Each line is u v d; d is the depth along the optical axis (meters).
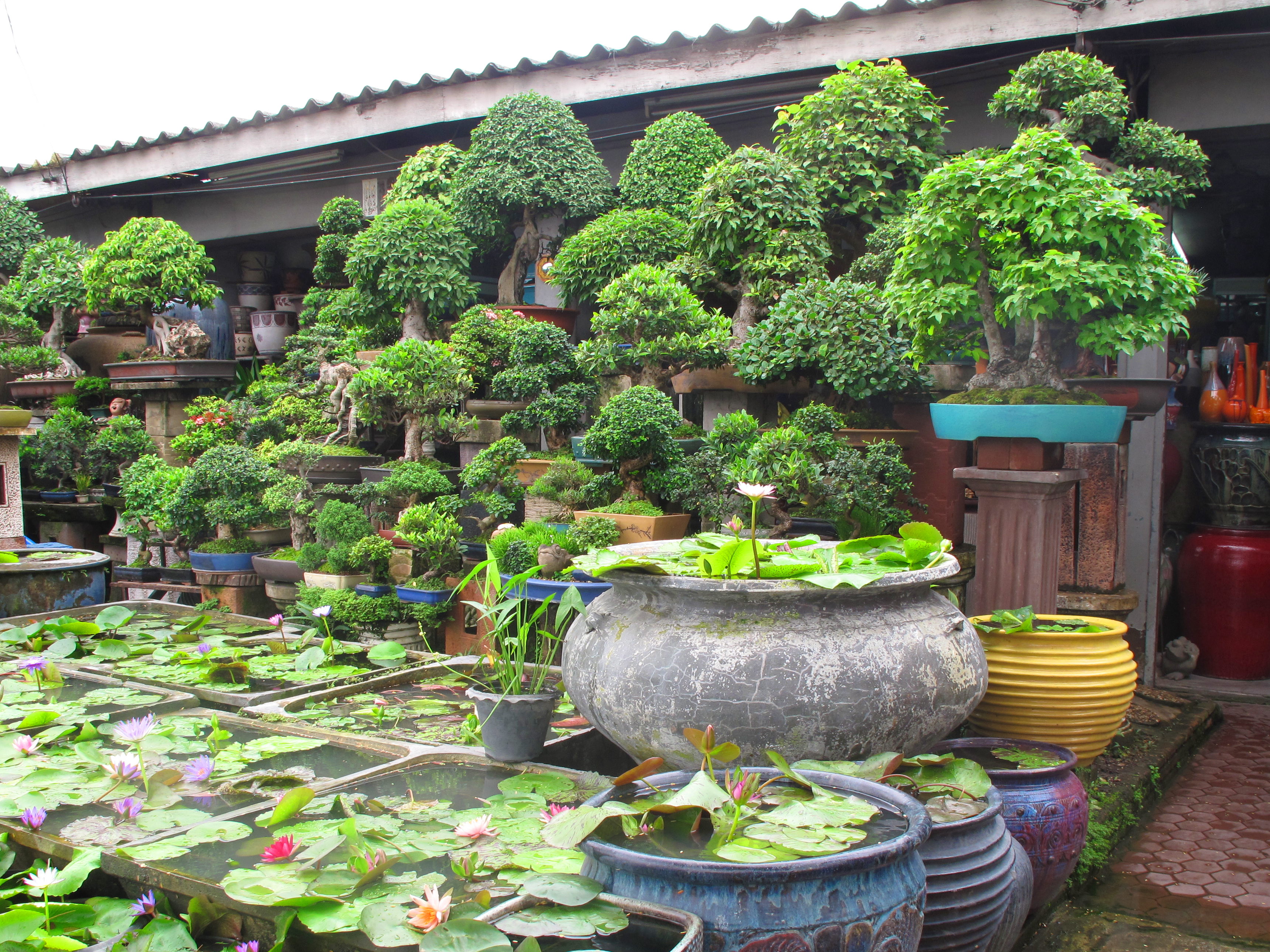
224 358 8.91
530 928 1.43
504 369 5.51
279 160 7.99
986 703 2.75
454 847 1.96
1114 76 4.58
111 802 2.32
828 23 5.38
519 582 2.77
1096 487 4.30
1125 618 4.34
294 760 2.68
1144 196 4.32
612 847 1.51
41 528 7.27
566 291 5.95
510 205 6.26
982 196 3.28
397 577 4.40
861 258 4.96
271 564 4.86
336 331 6.99
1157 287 3.36
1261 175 6.10
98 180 8.58
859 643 2.04
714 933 1.38
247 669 3.52
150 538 5.83
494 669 3.63
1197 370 5.61
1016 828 2.22
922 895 1.53
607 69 6.20
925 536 2.36
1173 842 3.15
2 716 3.06
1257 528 5.24
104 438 6.62
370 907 1.62
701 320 4.56
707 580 2.06
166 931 1.76
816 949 1.38
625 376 5.16
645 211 5.79
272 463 5.41
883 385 4.04
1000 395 3.39
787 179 4.83
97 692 3.38
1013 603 3.38
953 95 5.78
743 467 3.65
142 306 7.42
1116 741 3.79
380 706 3.09
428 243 6.04
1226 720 4.55
